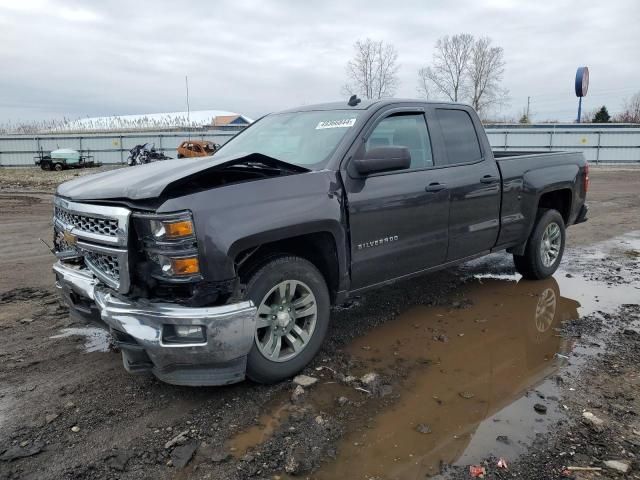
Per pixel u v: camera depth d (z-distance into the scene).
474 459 2.68
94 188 3.30
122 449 2.78
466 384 3.50
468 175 4.74
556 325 4.57
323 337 3.71
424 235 4.37
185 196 2.97
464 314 4.86
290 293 3.48
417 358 3.91
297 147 4.13
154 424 3.02
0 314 4.88
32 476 2.56
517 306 5.07
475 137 5.03
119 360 3.88
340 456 2.72
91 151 34.88
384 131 4.18
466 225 4.77
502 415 3.10
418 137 4.48
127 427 2.99
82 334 4.39
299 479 2.54
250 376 3.34
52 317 4.80
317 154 3.93
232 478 2.55
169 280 2.93
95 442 2.84
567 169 5.95
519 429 2.95
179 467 2.63
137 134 34.75
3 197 16.56
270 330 3.40
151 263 3.01
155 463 2.67
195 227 2.92
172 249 2.89
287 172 3.58
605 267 6.55
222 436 2.90
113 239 3.04
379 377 3.59
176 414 3.12
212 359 3.01
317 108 4.62
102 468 2.63
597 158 30.03
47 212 12.57
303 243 3.70
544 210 5.82
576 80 34.69
